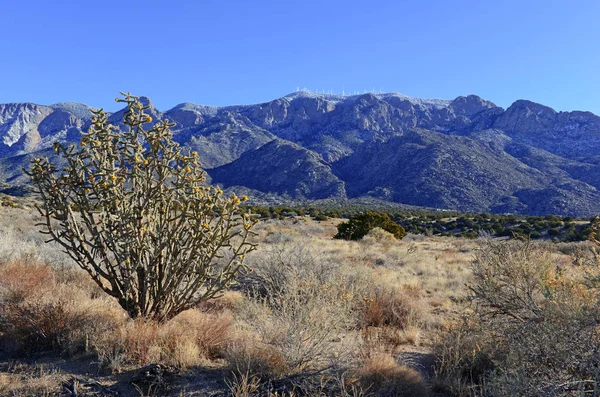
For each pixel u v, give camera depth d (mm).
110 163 5070
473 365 4621
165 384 4047
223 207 5117
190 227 5180
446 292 9562
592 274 4184
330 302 5305
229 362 4496
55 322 5047
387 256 16047
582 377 3516
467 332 5031
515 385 3408
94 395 3820
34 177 4965
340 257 14414
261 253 10508
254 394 3904
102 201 4914
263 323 5035
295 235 25625
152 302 5293
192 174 5391
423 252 19125
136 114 5145
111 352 4609
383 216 30625
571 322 3723
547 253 5148
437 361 4859
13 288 6086
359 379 4152
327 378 4191
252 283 8148
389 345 5461
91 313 5402
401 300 7617
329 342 4633
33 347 4949
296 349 4379
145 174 4980
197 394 3914
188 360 4457
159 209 5145
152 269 5203
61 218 4996
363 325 6320
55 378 4117
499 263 5012
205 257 5223
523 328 4285
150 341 4723
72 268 8172
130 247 4938
